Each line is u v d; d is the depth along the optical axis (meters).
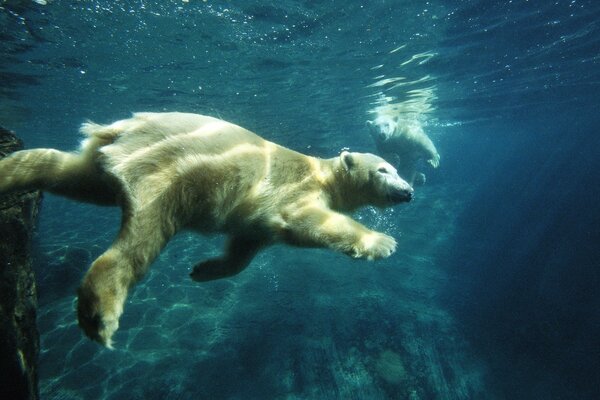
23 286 3.93
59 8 8.37
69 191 2.87
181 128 2.64
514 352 12.30
